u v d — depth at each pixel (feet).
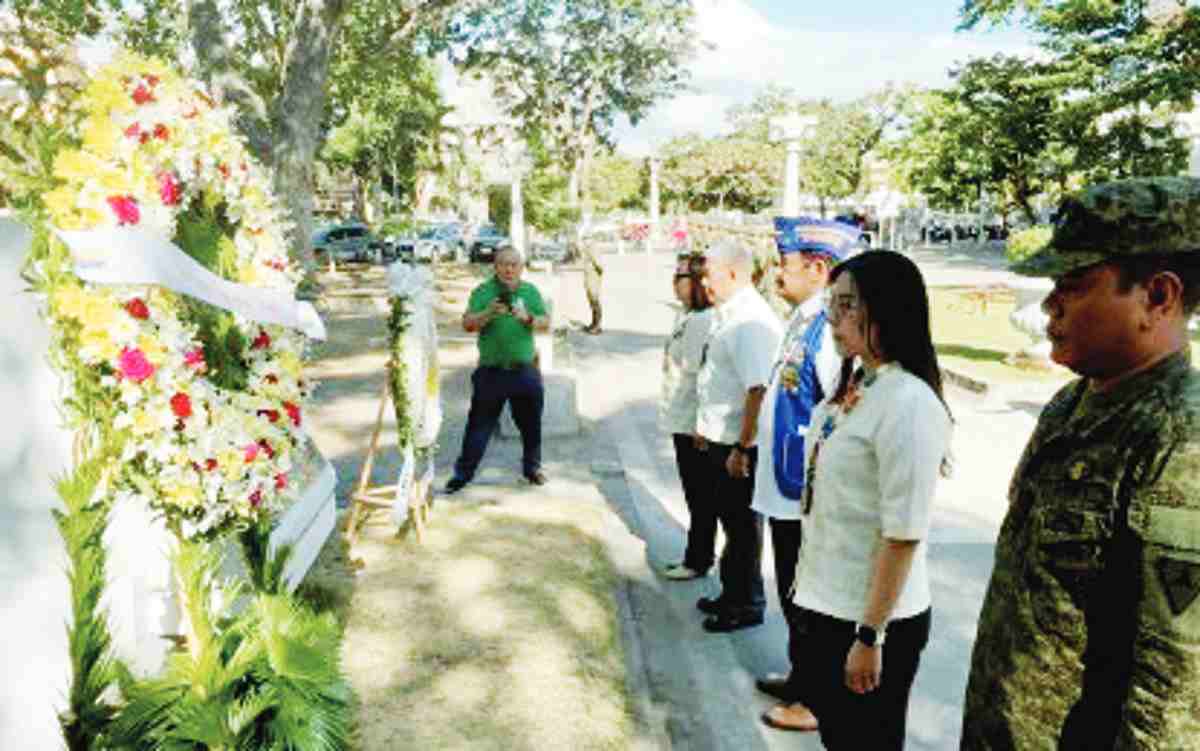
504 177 62.28
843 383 9.04
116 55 9.62
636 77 123.03
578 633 13.92
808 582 8.96
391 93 114.93
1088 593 4.92
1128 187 4.89
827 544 8.75
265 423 10.35
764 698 13.19
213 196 10.69
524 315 20.93
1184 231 4.76
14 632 8.51
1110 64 53.01
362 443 27.02
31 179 8.23
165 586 11.22
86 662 8.60
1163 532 4.50
